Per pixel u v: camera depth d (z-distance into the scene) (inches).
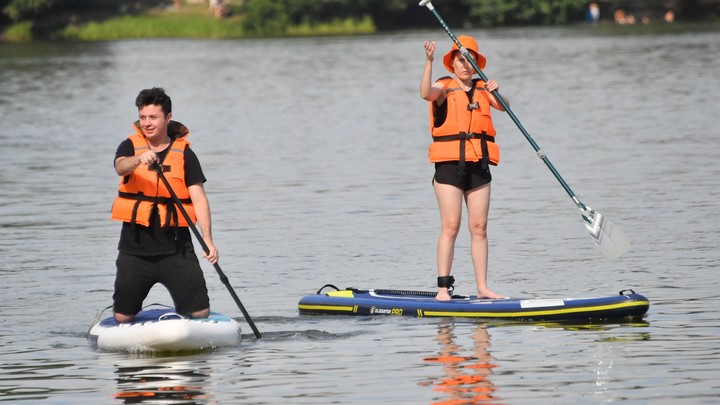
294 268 1400.1
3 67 5964.6
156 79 4945.9
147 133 1055.0
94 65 5949.8
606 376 898.1
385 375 918.4
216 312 1154.7
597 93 3740.2
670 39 6914.4
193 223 1061.8
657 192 1878.7
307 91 4190.5
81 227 1723.7
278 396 866.8
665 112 3125.0
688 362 930.1
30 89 4579.2
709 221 1614.2
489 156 1186.0
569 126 2883.9
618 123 2910.9
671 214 1678.2
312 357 987.3
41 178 2256.4
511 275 1326.3
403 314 1154.0
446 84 1194.0
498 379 898.7
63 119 3412.9
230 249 1528.1
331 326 1114.1
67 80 4997.5
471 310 1131.3
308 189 2036.2
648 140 2559.1
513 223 1662.2
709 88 3769.7
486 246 1193.4
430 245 1526.8
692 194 1846.7
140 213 1053.2
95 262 1457.9
